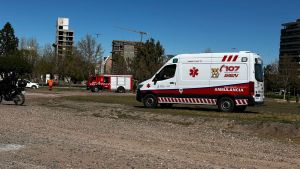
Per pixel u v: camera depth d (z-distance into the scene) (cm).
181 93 2377
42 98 3569
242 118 1883
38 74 9762
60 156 973
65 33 15412
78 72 9112
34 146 1098
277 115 2100
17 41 11756
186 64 2369
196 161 951
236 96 2222
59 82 10012
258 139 1414
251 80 2192
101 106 2638
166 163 914
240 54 2225
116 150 1065
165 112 2144
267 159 1017
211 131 1581
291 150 1186
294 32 13688
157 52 8462
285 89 8081
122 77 6838
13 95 2709
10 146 1089
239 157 1028
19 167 858
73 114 2105
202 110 2364
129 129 1534
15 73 2750
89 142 1188
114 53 10600
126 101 3325
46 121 1716
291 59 8856
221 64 2266
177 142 1245
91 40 9175
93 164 893
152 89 2469
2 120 1692
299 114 2259
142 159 952
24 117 1852
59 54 10512
